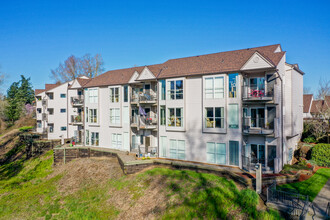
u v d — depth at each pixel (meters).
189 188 15.84
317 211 12.09
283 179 16.50
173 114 23.00
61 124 41.91
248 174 17.44
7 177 28.00
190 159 22.03
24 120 63.75
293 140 23.81
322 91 32.38
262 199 13.73
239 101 19.38
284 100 20.77
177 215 13.69
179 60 26.38
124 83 27.20
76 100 33.28
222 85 20.27
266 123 19.06
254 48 23.22
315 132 26.27
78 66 58.31
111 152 26.38
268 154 19.28
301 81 26.20
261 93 18.53
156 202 15.51
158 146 23.95
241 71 19.17
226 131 19.94
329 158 20.62
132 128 27.23
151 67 26.69
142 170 21.16
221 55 23.53
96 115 30.19
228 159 19.97
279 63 18.83
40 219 16.70
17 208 18.70
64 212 17.14
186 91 22.33
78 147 29.47
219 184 15.53
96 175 22.80
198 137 21.62
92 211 16.64
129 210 15.61
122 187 18.70
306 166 19.55
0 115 65.56
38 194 21.17
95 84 30.31
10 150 40.50
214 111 20.55
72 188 21.36
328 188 15.20
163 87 23.80
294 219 11.59
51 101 41.53
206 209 13.45
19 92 72.69
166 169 20.00
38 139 41.19
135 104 26.80
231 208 13.12
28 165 31.03
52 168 28.23
